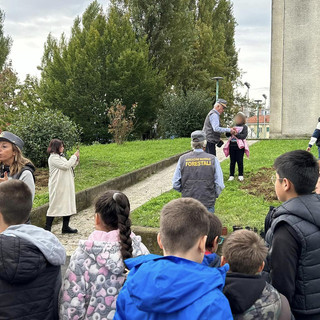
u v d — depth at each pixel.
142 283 1.88
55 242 2.47
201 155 5.57
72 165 7.22
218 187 5.52
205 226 2.08
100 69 26.88
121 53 26.64
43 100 28.22
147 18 29.67
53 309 2.48
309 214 2.44
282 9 21.44
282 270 2.40
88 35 28.02
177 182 5.63
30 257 2.28
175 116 24.78
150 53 30.45
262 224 6.37
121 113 20.64
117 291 2.51
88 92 26.30
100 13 29.78
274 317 2.12
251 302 2.11
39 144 12.68
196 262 2.03
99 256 2.52
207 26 37.72
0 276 2.25
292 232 2.42
